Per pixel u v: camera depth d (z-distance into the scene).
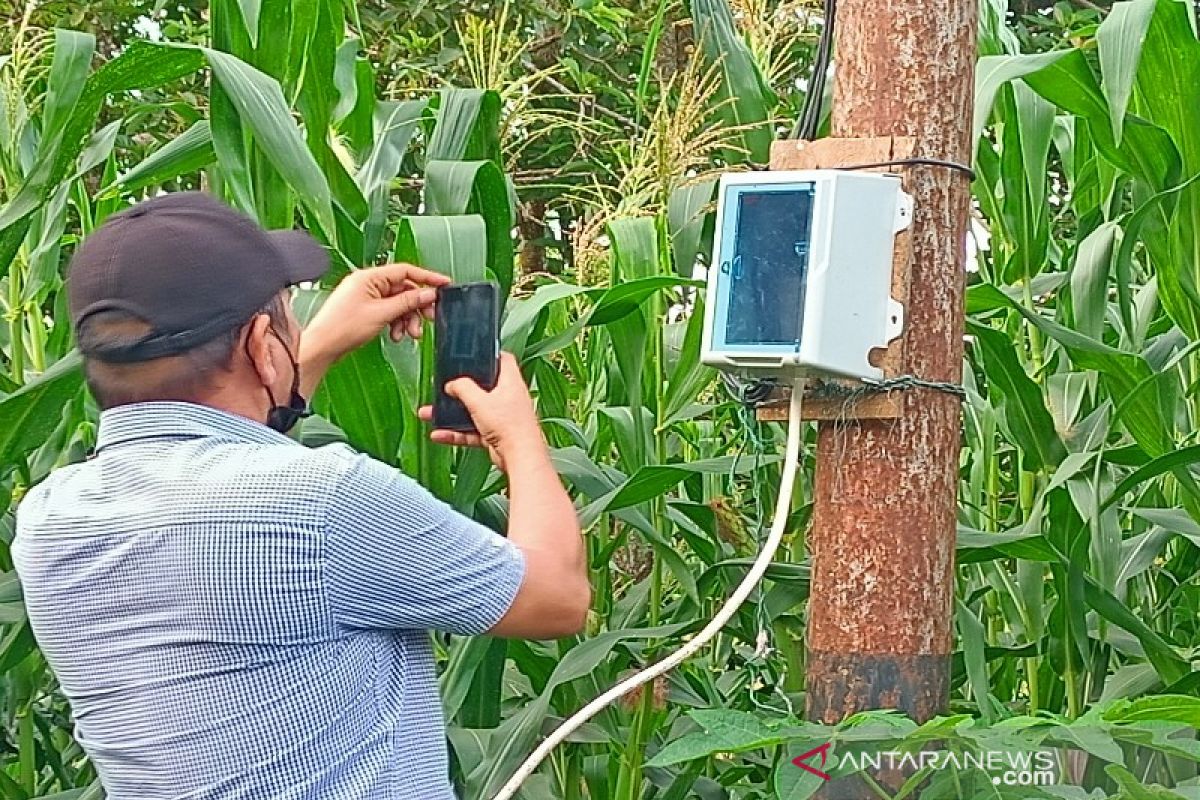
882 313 2.01
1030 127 3.36
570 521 1.92
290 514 1.70
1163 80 3.15
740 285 2.02
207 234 1.79
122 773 1.76
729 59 3.50
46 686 3.66
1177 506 3.86
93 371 1.82
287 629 1.70
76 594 1.78
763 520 3.55
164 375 1.79
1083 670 3.24
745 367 2.03
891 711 1.96
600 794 3.52
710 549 3.48
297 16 3.19
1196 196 3.20
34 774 3.51
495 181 2.91
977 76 2.97
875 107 2.13
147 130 6.04
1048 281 3.70
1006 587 3.47
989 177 3.76
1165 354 3.69
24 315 3.52
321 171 2.95
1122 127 2.88
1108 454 3.33
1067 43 5.12
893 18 2.13
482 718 3.02
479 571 1.78
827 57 2.28
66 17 6.34
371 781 1.74
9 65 3.55
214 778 1.71
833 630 2.11
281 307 1.89
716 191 3.26
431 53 6.59
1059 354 3.65
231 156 3.07
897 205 2.03
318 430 3.08
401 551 1.74
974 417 3.80
